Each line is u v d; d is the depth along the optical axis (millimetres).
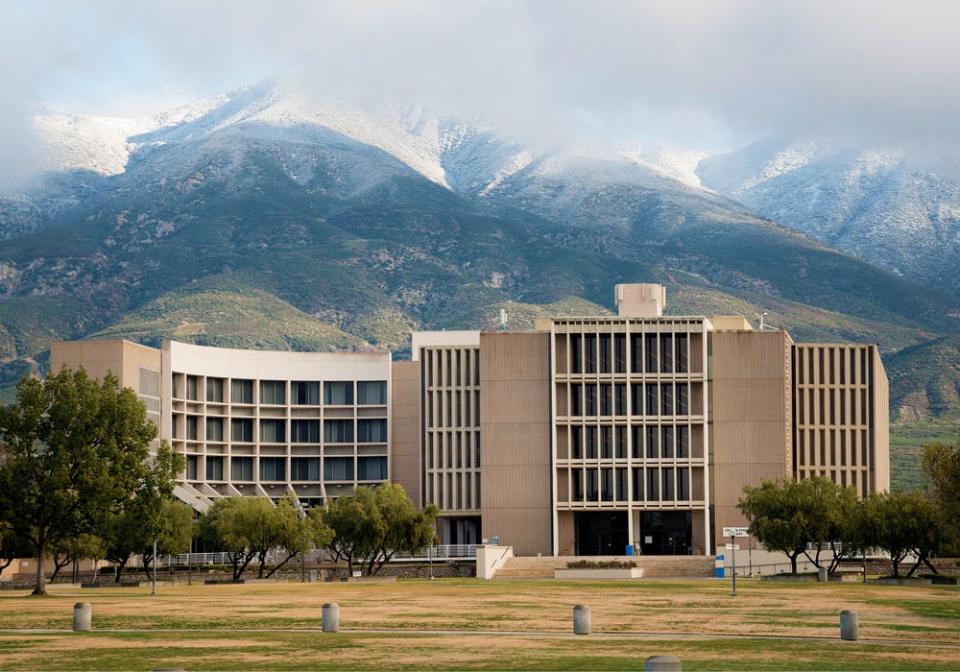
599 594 112188
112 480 117750
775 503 155000
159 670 44219
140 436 123125
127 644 63656
